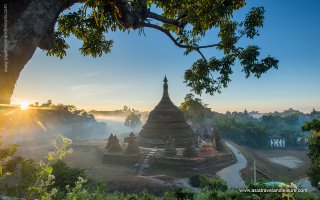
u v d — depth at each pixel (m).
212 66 11.32
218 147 63.84
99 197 9.61
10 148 5.61
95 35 9.97
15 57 3.62
